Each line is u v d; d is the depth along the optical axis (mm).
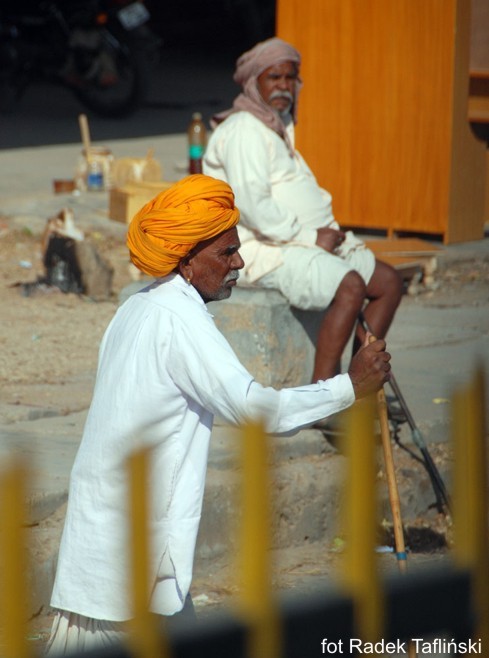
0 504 6883
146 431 10336
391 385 19125
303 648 7262
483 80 34625
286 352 20422
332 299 19234
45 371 23062
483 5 34188
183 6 92312
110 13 58219
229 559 17359
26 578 6957
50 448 18453
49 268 30375
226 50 91125
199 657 7035
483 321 28578
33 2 58625
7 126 58625
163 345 10281
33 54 59219
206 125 59875
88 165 42062
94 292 29922
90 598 10258
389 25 34375
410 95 34531
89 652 6945
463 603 7840
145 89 59844
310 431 19641
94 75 59219
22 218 37031
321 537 18781
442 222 34719
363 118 35219
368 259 20203
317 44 35375
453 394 8141
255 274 20031
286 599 7273
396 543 14844
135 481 7516
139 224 10695
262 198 19812
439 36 33875
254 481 7375
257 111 20250
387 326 20188
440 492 19078
